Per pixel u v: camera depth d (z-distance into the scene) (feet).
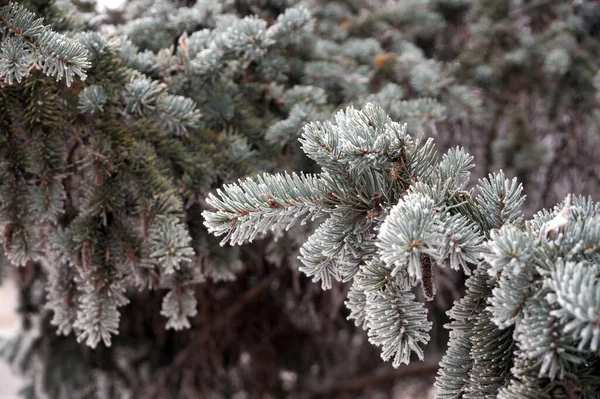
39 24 2.80
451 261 2.38
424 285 2.45
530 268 2.34
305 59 4.76
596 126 5.58
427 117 3.76
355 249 2.58
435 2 6.45
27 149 3.16
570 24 6.01
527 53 5.79
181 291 3.30
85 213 3.16
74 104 3.22
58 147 3.17
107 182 3.17
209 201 2.52
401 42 5.76
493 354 2.48
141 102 3.20
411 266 2.28
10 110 3.14
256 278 6.44
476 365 2.49
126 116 3.38
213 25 4.17
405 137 2.56
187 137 3.52
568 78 5.74
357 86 4.36
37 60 2.74
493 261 2.30
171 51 3.70
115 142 3.19
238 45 3.57
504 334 2.49
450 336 2.58
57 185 3.14
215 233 2.51
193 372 6.55
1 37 2.82
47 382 6.07
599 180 6.07
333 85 4.48
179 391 6.55
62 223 3.56
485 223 2.57
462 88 4.87
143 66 3.51
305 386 7.71
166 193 3.13
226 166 3.50
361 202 2.60
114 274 3.10
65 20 3.47
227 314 6.35
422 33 6.30
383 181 2.60
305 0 5.31
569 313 2.19
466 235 2.39
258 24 3.58
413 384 8.23
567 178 6.24
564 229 2.41
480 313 2.52
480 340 2.50
